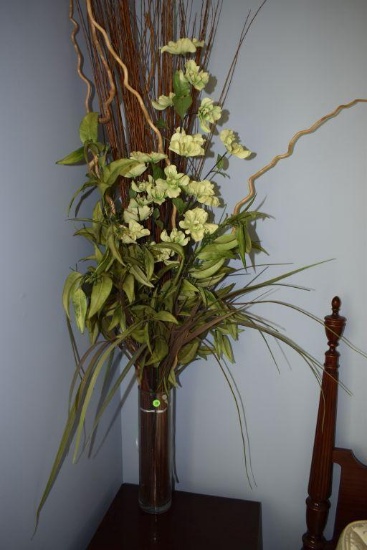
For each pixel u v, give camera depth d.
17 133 0.80
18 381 0.84
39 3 0.85
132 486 1.38
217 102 1.18
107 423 1.29
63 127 0.96
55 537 1.01
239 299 1.27
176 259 1.03
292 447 1.31
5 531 0.81
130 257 0.92
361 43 1.10
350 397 1.24
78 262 1.06
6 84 0.76
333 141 1.15
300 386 1.28
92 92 1.08
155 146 1.01
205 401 1.35
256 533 1.18
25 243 0.84
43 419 0.93
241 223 0.97
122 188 1.01
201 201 0.96
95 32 0.91
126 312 1.00
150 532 1.17
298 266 1.22
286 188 1.19
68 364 1.03
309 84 1.13
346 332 1.22
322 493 1.23
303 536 1.28
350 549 1.01
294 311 1.24
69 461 1.06
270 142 1.18
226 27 1.15
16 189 0.81
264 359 1.29
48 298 0.93
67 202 0.99
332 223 1.18
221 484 1.38
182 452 1.39
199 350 1.19
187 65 0.92
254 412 1.32
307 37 1.12
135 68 0.98
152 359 0.99
